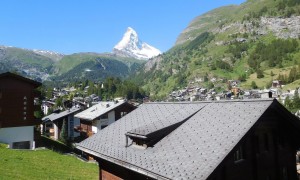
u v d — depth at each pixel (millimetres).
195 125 17297
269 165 17375
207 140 15047
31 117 45906
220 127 15727
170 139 17078
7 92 44250
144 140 17719
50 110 113375
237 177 15578
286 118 17312
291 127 18047
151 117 22031
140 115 23578
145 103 25562
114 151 19219
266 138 17516
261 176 16844
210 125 16438
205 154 13945
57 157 36594
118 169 19922
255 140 16766
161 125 18609
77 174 29391
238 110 16625
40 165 30938
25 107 45531
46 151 39469
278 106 16609
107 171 21422
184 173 13219
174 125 18125
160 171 14266
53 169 30016
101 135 23188
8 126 43969
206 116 17766
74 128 73875
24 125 45156
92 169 32625
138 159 16547
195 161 13766
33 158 33719
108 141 21391
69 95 199125
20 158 32531
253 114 15461
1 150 35312
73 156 40188
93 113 68312
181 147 15609
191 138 16031
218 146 14070
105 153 19500
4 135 43625
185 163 13984
